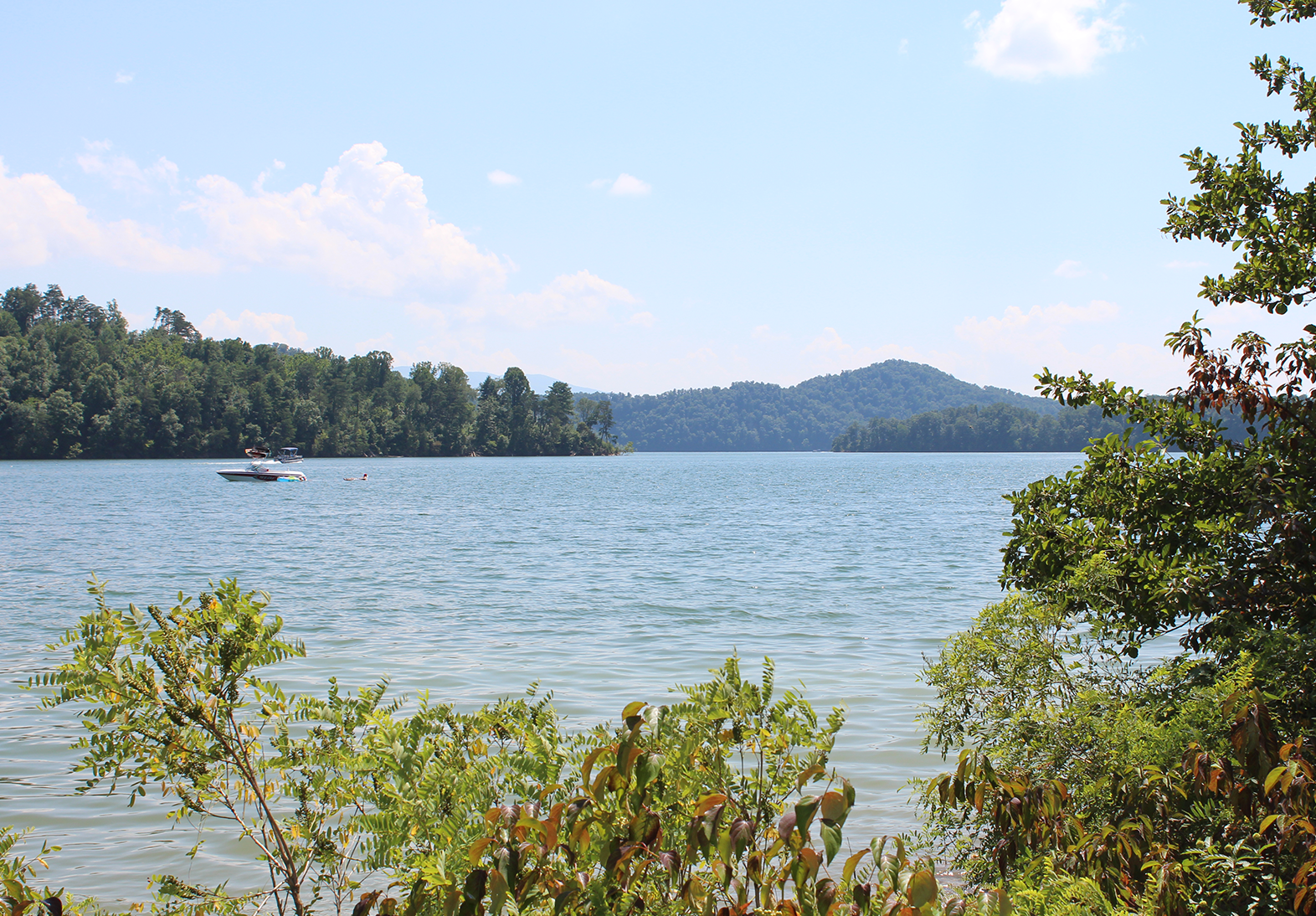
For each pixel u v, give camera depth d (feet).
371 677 36.40
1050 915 10.69
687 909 8.77
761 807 9.96
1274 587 18.10
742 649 42.34
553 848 8.69
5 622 51.44
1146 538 20.57
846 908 8.45
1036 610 17.26
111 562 82.89
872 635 46.06
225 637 10.23
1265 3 21.03
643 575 71.87
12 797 22.97
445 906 8.32
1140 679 17.35
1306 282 19.99
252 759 11.18
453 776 9.89
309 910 10.82
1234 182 21.17
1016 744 15.19
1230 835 11.16
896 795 22.84
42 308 648.79
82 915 10.22
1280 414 18.99
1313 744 12.67
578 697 33.14
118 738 10.07
